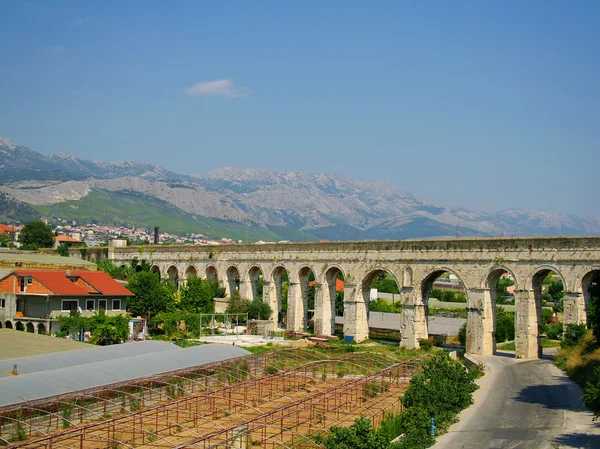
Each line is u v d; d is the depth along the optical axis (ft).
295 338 366.43
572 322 269.03
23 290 344.49
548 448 155.63
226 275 447.01
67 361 235.61
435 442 164.86
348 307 356.38
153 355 244.63
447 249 314.14
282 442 167.53
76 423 188.34
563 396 207.21
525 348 282.77
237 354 265.34
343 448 147.54
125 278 438.40
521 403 200.64
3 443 153.99
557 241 274.57
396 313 460.55
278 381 242.37
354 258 357.61
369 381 221.46
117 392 204.44
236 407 205.87
